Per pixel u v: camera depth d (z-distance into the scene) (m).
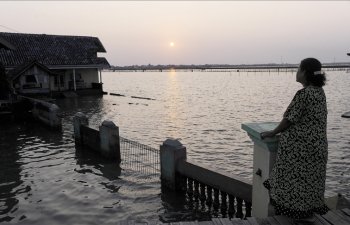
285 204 4.36
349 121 24.78
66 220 9.08
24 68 34.72
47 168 13.77
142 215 9.29
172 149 10.31
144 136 21.03
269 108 34.38
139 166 13.62
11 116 26.00
